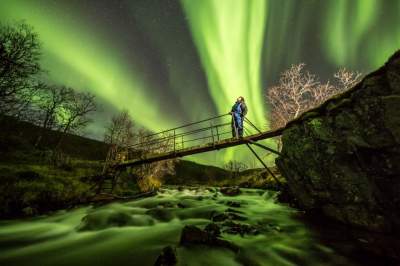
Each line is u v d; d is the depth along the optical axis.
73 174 21.02
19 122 28.06
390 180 6.38
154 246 7.24
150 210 12.00
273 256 6.26
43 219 10.93
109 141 33.59
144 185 24.73
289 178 10.48
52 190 13.50
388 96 6.02
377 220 6.72
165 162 34.72
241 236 7.52
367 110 6.80
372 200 6.87
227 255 5.95
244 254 6.18
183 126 14.71
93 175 19.42
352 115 7.35
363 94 6.93
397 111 5.81
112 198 15.88
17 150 26.53
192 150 13.98
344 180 7.69
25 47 21.30
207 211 11.77
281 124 29.97
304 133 9.45
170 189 22.33
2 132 27.19
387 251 6.14
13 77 20.78
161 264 5.05
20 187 12.53
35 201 12.12
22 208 11.34
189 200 14.59
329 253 6.51
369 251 6.47
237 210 11.61
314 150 8.86
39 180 14.97
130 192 19.55
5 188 11.95
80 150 49.03
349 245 6.98
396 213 6.32
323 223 8.84
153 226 9.84
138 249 7.04
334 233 7.96
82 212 12.44
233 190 17.86
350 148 7.41
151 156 15.82
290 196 12.34
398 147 6.02
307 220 9.48
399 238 6.19
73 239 8.37
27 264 6.29
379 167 6.63
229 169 49.53
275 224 9.07
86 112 42.88
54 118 40.38
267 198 14.92
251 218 10.06
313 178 8.95
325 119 8.52
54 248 7.43
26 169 17.84
